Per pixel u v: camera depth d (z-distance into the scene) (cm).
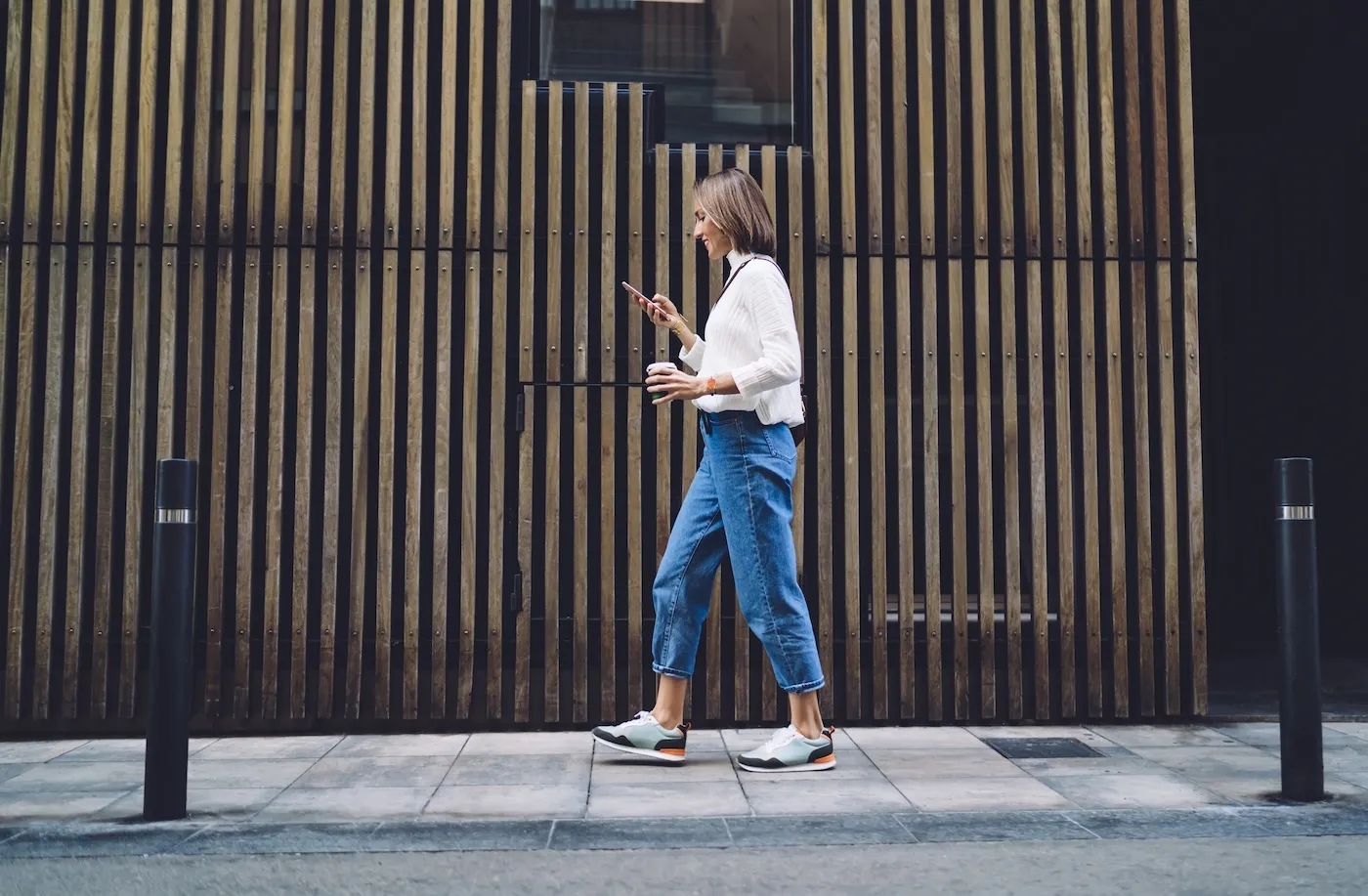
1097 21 393
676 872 205
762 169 384
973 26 389
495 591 369
